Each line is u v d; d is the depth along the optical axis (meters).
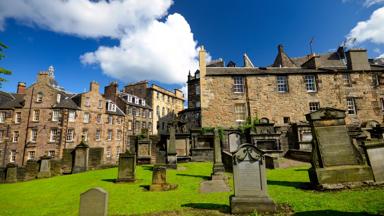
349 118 23.70
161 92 51.53
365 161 9.00
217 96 24.89
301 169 12.75
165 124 51.53
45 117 32.16
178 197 8.16
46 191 11.12
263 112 24.27
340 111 8.47
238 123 24.17
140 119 44.66
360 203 5.77
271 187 8.62
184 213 6.25
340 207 5.63
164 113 52.03
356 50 25.25
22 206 8.56
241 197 6.20
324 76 24.81
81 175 14.83
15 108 32.91
